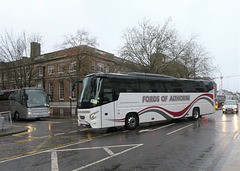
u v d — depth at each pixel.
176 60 24.31
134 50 23.75
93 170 4.91
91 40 21.92
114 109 10.90
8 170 5.08
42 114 19.53
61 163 5.52
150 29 23.38
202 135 9.15
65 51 22.66
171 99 13.80
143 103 12.20
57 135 10.37
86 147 7.35
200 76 31.19
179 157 5.84
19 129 12.37
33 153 6.72
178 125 12.84
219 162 5.01
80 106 10.93
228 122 13.76
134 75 12.33
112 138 9.02
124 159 5.74
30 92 19.42
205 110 16.22
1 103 22.88
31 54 25.27
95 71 29.19
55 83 35.31
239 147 6.30
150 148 6.96
